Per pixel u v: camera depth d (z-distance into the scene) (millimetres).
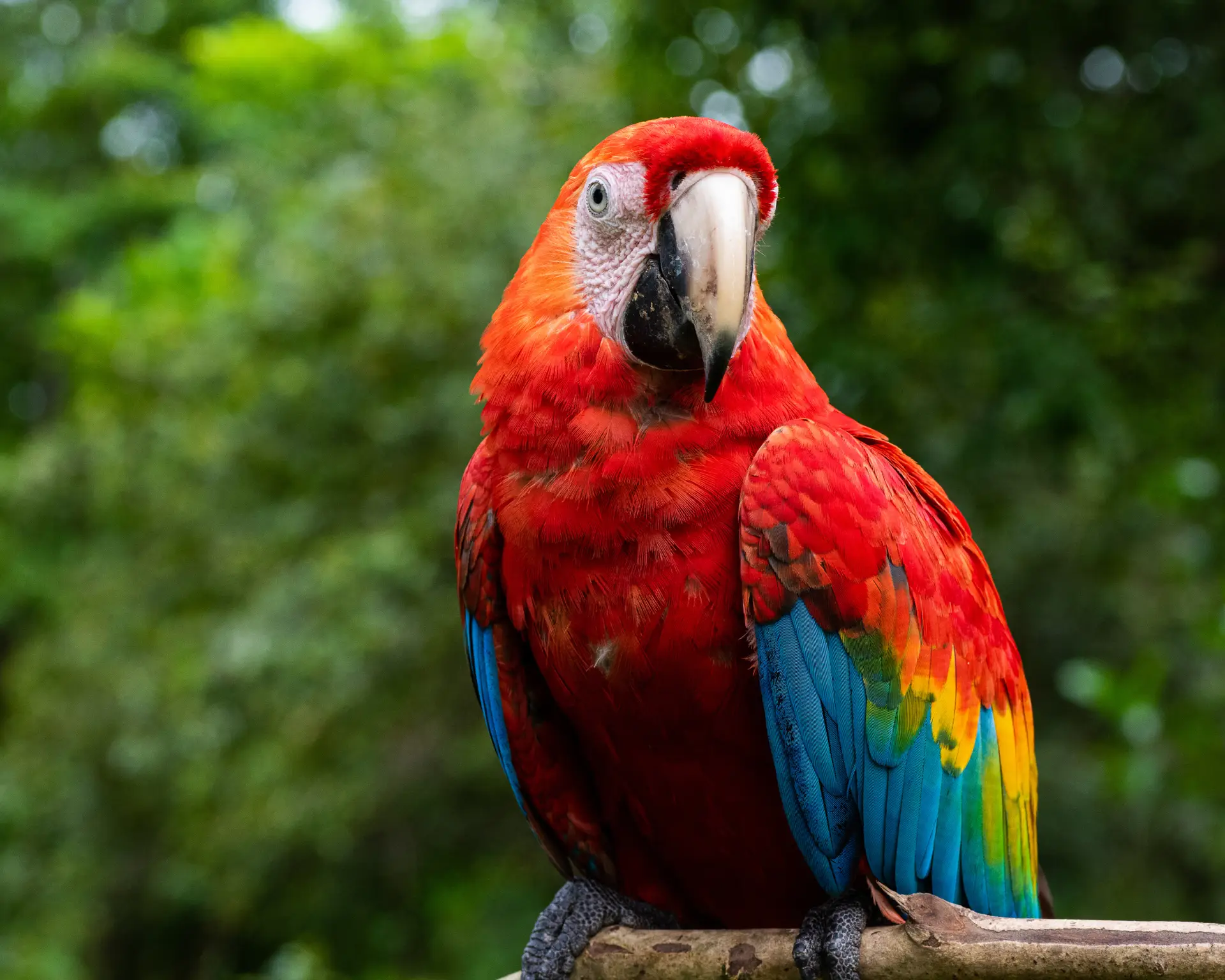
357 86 11805
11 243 18906
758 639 2596
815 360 6516
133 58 20000
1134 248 6105
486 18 12984
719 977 2605
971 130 5875
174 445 10680
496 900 10719
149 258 14500
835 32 6035
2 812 11547
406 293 9250
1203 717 5867
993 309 6043
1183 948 2180
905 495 2826
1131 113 5957
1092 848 8336
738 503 2609
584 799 3070
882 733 2664
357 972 11203
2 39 21781
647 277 2598
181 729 10102
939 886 2824
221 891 10602
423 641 9555
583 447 2578
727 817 2848
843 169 6227
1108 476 6879
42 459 13961
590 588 2621
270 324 9867
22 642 16156
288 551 10047
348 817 9922
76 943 11391
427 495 9406
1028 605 8195
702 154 2604
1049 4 5730
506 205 9344
